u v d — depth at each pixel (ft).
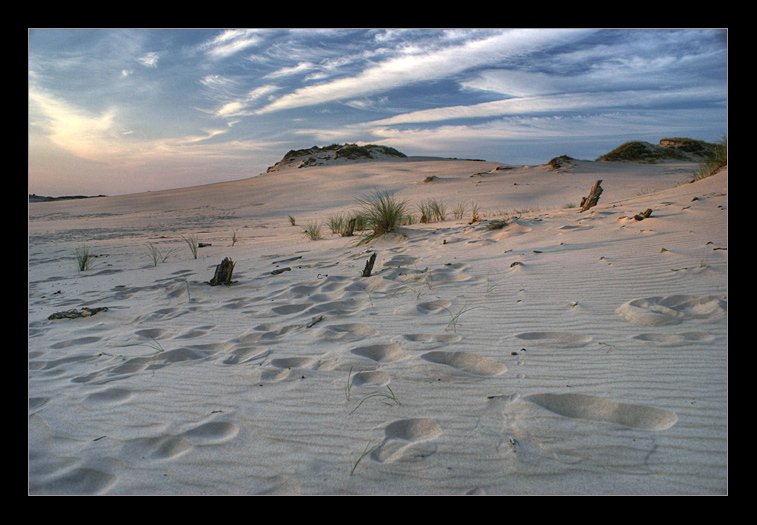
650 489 5.24
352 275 18.12
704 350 8.50
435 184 105.29
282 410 7.67
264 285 18.02
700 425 6.30
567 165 110.63
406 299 13.96
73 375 9.96
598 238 19.58
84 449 6.88
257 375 9.20
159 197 127.65
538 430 6.48
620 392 7.33
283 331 12.06
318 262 22.41
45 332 13.66
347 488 5.63
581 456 5.88
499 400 7.41
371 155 256.93
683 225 18.88
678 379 7.57
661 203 25.07
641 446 5.99
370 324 11.83
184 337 12.31
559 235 21.53
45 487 5.96
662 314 10.23
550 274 14.98
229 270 18.75
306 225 54.60
